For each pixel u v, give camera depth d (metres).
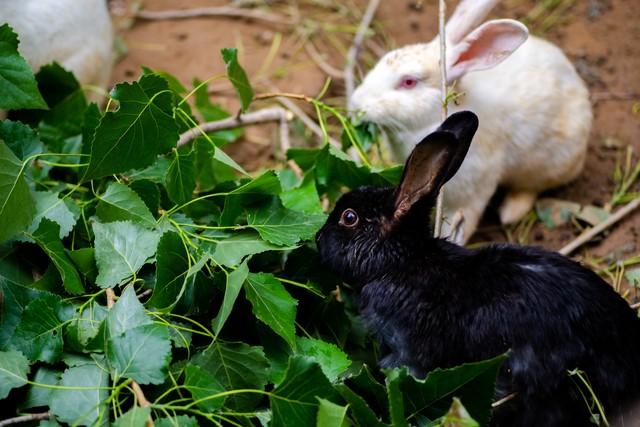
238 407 3.73
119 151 4.16
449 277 3.98
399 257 4.09
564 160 5.52
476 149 5.20
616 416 3.79
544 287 3.83
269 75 6.60
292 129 6.10
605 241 5.32
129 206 4.18
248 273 3.95
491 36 5.04
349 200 4.25
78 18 5.33
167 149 4.24
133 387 3.53
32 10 5.03
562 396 3.75
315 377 3.46
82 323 3.84
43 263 4.19
